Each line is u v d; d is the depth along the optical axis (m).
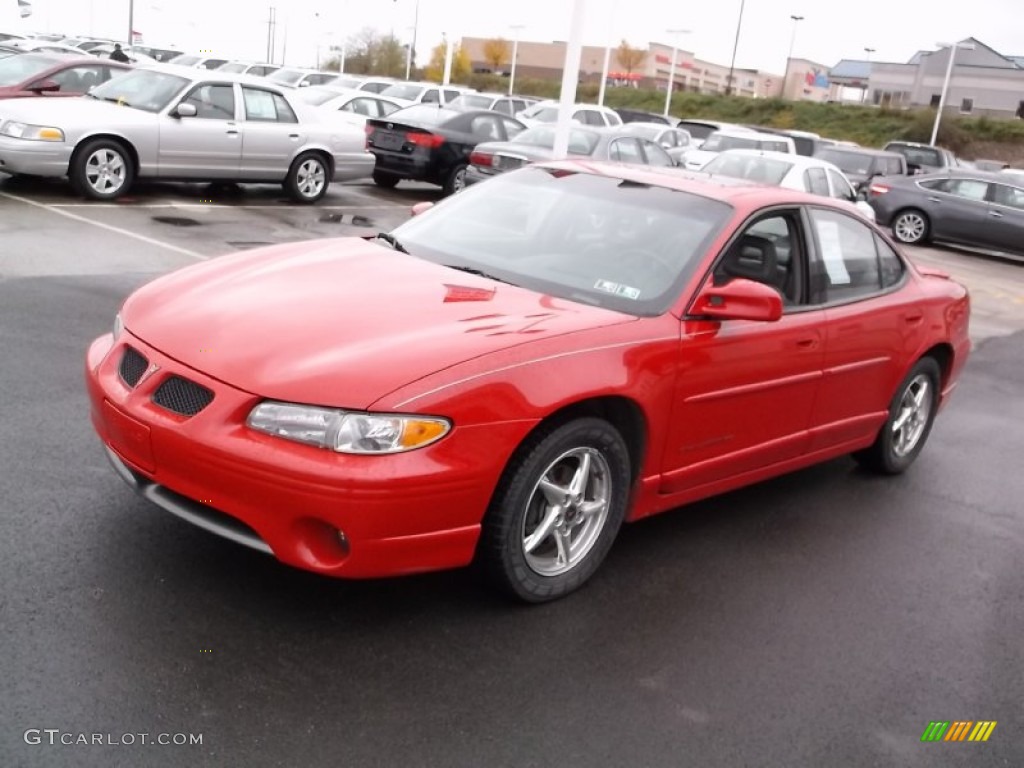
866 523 5.08
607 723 3.13
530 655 3.44
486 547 3.52
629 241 4.36
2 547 3.65
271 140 13.41
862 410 5.23
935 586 4.45
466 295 3.87
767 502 5.20
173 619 3.35
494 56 73.50
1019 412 7.83
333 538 3.20
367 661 3.27
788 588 4.23
